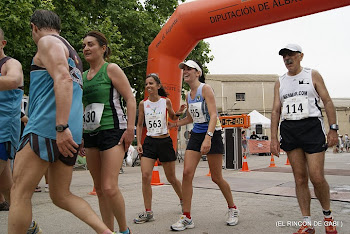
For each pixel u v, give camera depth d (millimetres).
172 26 10023
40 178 2168
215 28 9234
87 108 2822
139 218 3789
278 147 3355
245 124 9242
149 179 3898
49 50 2160
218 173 3658
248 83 37125
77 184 7035
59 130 2061
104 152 2736
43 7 10117
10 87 2670
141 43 14594
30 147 2115
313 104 3143
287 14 7973
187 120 4098
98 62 2873
